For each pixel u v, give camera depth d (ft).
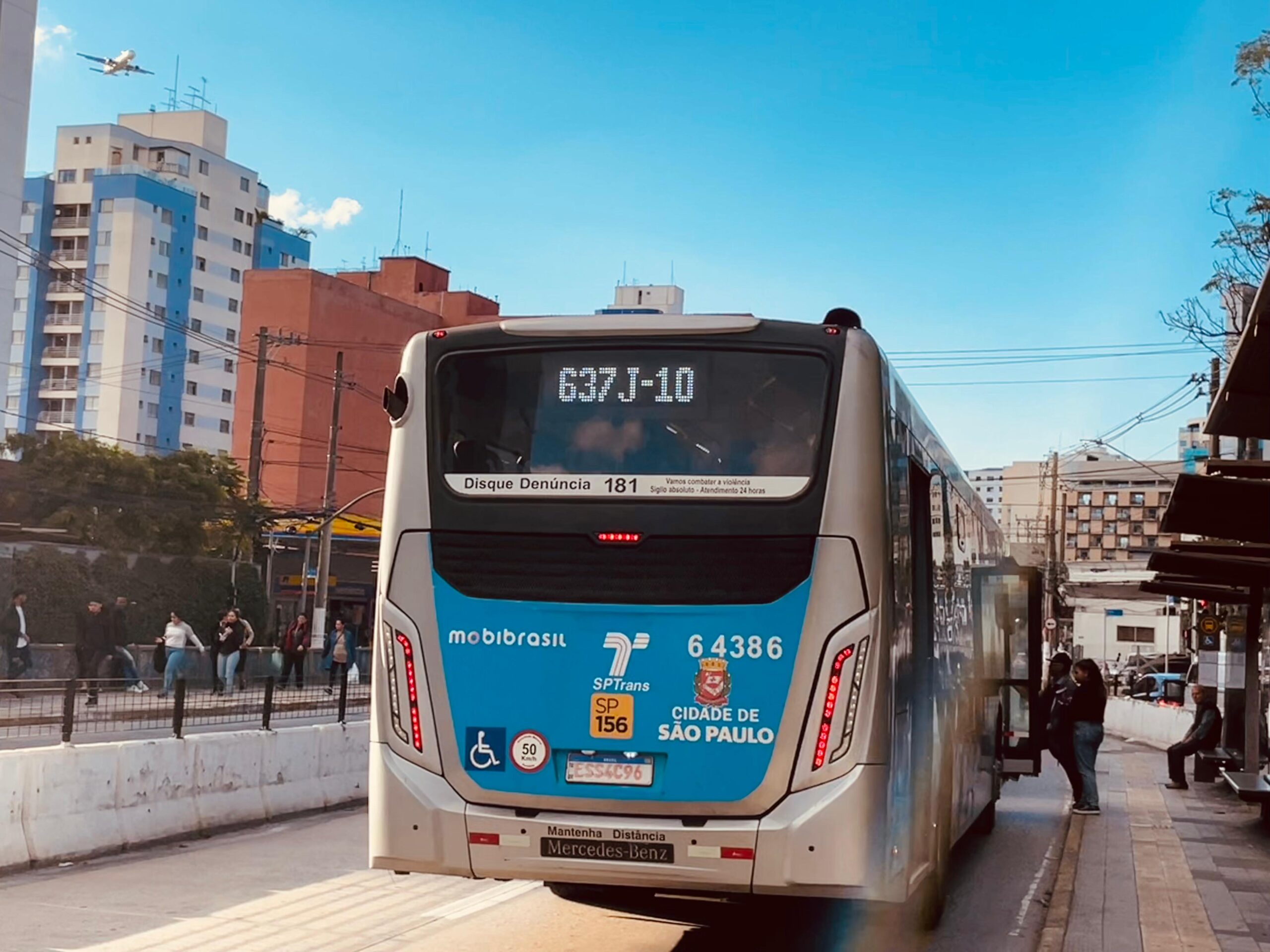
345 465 259.39
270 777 43.93
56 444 138.62
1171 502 44.55
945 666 31.94
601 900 32.30
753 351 23.41
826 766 22.18
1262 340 37.55
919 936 30.22
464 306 293.64
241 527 148.05
